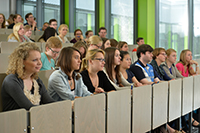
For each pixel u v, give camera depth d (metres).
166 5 7.21
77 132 1.80
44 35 4.95
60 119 1.68
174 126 3.27
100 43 3.67
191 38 6.80
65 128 1.72
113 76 2.85
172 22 7.11
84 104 1.84
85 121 1.86
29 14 7.28
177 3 6.98
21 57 1.80
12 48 3.80
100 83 2.66
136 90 2.35
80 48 3.32
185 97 3.16
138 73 3.27
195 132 3.49
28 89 1.89
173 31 7.11
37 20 10.05
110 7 8.38
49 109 1.60
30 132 1.50
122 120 2.20
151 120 2.60
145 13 7.50
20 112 1.45
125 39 7.98
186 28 6.84
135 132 2.37
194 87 3.35
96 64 2.54
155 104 2.63
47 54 2.99
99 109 1.97
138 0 7.64
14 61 1.80
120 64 3.05
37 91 1.96
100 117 1.99
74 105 1.77
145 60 3.36
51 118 1.62
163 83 2.73
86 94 2.43
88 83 2.55
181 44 6.95
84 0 9.00
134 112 2.34
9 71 1.81
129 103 2.27
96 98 1.94
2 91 1.79
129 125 2.29
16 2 10.66
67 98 2.21
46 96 2.05
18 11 10.70
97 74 2.68
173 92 2.92
